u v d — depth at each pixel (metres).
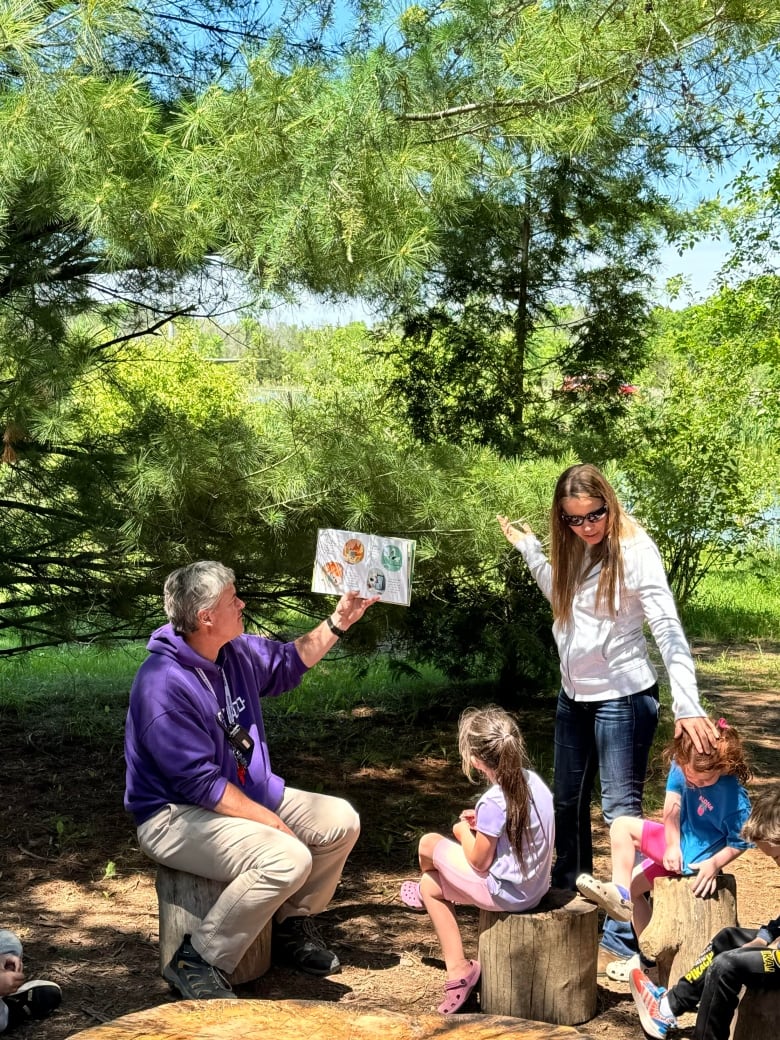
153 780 3.53
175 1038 2.28
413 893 3.79
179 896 3.52
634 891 3.67
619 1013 3.52
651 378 11.12
